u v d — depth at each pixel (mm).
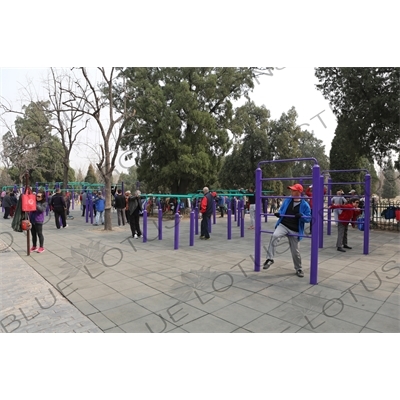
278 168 24172
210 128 16656
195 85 17109
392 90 10898
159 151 17062
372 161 12945
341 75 11758
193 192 18750
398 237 10070
